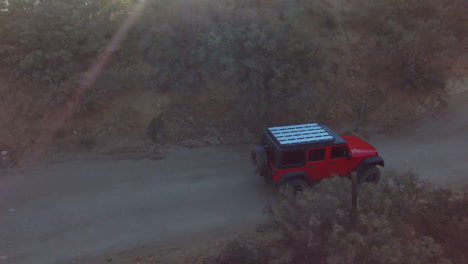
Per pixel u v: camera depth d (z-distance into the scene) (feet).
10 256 29.78
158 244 32.35
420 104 56.85
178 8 48.19
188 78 46.50
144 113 46.09
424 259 25.89
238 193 39.40
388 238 25.79
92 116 44.45
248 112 47.47
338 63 53.88
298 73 47.44
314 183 38.86
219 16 49.34
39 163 40.86
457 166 45.60
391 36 58.03
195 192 39.11
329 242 26.03
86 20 47.11
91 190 38.06
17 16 44.75
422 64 56.13
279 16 53.42
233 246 30.17
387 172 34.01
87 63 45.65
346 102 53.88
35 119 42.86
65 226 33.32
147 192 38.50
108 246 31.68
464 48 63.21
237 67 47.16
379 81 56.65
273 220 29.07
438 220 33.60
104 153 43.24
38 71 42.68
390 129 53.67
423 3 61.62
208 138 47.19
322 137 38.11
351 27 59.77
